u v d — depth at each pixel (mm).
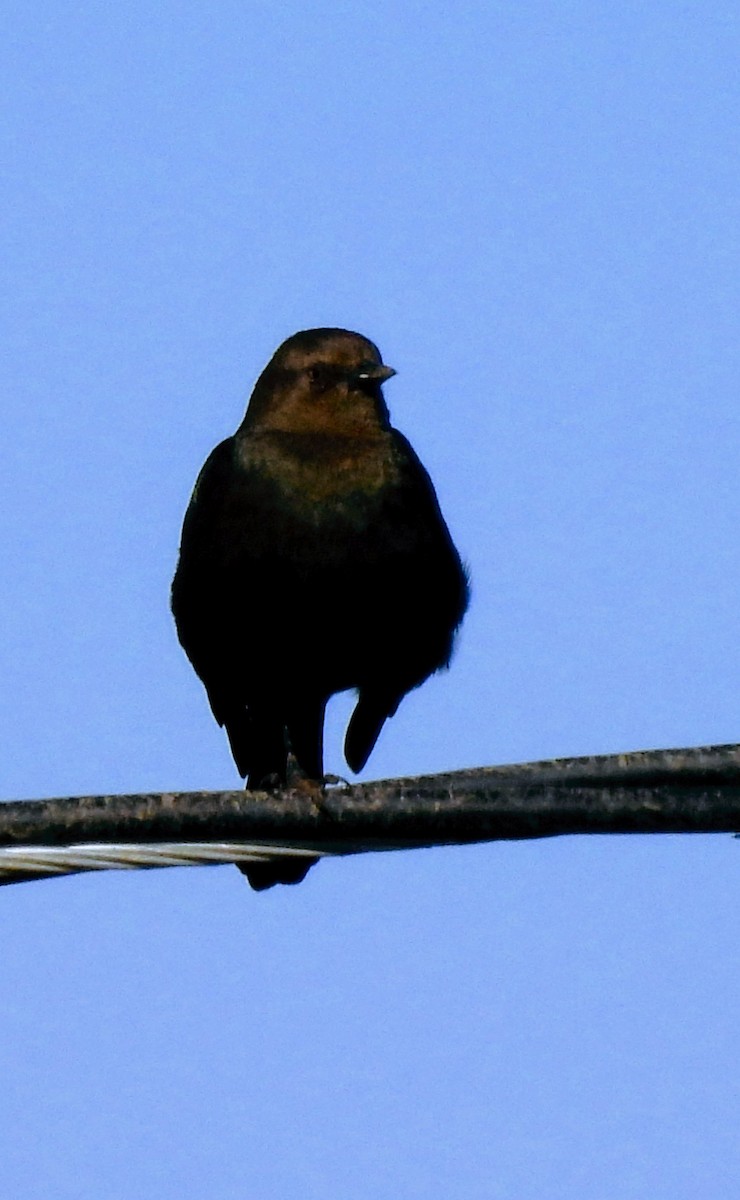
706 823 7867
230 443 12688
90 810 7746
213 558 12422
